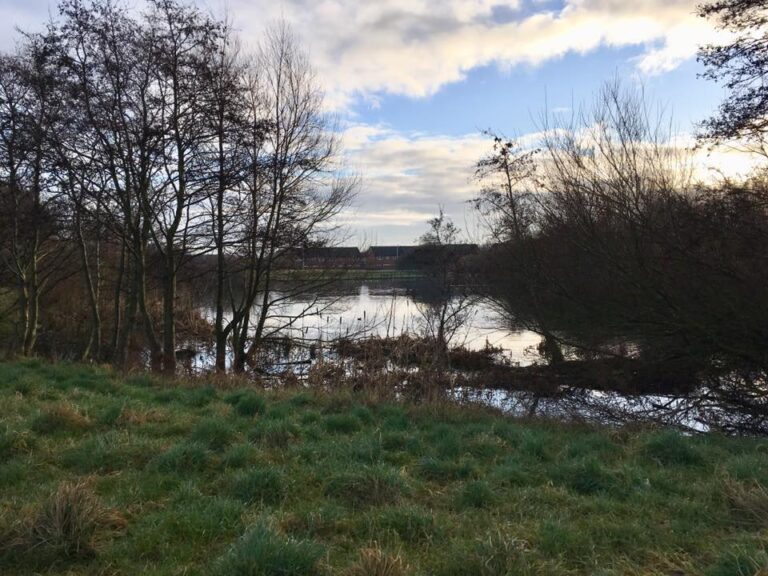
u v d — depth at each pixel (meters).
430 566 3.31
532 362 17.38
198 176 14.34
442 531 3.74
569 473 4.89
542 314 16.84
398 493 4.35
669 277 11.98
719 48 10.77
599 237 13.28
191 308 23.59
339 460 5.09
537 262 16.42
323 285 18.78
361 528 3.79
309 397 8.60
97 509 3.67
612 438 6.68
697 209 11.57
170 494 4.29
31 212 15.99
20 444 5.14
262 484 4.31
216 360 16.88
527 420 8.77
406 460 5.43
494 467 5.18
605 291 13.88
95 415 6.45
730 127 10.80
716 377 12.21
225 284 19.94
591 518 4.03
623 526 3.88
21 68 14.38
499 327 20.73
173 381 10.40
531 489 4.56
